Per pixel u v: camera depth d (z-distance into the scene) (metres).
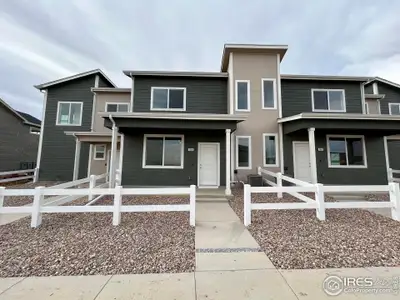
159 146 9.58
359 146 9.85
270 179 9.42
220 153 9.64
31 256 2.97
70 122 12.80
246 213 4.51
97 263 2.78
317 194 4.83
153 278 2.43
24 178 11.52
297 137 9.76
